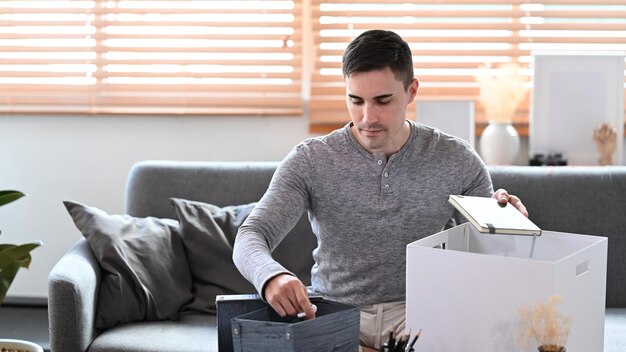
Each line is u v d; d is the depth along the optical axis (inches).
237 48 132.9
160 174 109.4
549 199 105.1
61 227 139.6
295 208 74.4
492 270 54.2
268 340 51.5
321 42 131.4
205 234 100.4
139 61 134.1
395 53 69.9
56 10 134.0
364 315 76.2
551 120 124.3
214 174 109.3
